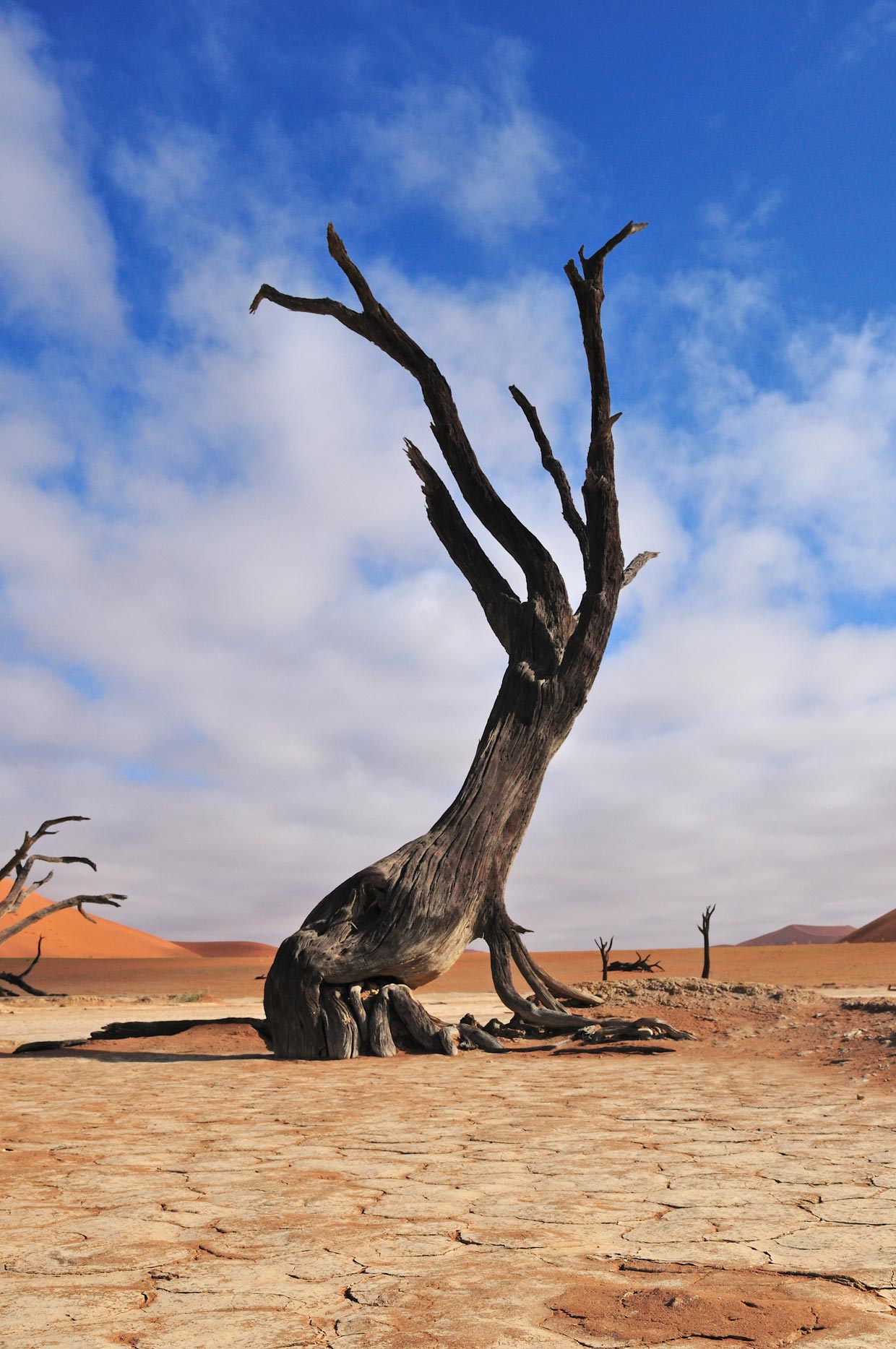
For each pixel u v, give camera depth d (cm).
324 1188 526
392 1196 504
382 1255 396
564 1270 371
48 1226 450
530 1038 1588
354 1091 1007
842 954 6994
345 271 1717
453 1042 1441
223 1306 337
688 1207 469
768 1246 399
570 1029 1542
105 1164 606
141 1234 434
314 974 1445
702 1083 1023
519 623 1786
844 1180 528
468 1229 434
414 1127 749
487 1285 354
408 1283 358
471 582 1880
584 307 1702
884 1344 290
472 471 1838
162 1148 664
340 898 1553
